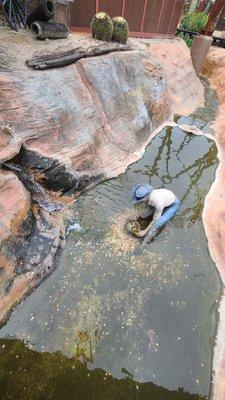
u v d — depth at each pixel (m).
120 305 4.29
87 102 6.68
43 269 4.32
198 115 10.60
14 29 7.29
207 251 5.38
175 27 15.01
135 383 3.67
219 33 18.83
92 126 6.55
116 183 6.34
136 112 8.01
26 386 3.44
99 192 5.99
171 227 5.66
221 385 3.75
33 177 5.14
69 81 6.49
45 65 6.10
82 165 6.00
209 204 6.39
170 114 9.87
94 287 4.41
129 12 10.91
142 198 5.46
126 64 8.20
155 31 13.16
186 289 4.71
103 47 7.79
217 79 13.85
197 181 7.09
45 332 3.85
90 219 5.37
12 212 4.35
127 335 4.02
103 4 9.53
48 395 3.43
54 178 5.33
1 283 3.89
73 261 4.65
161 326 4.20
